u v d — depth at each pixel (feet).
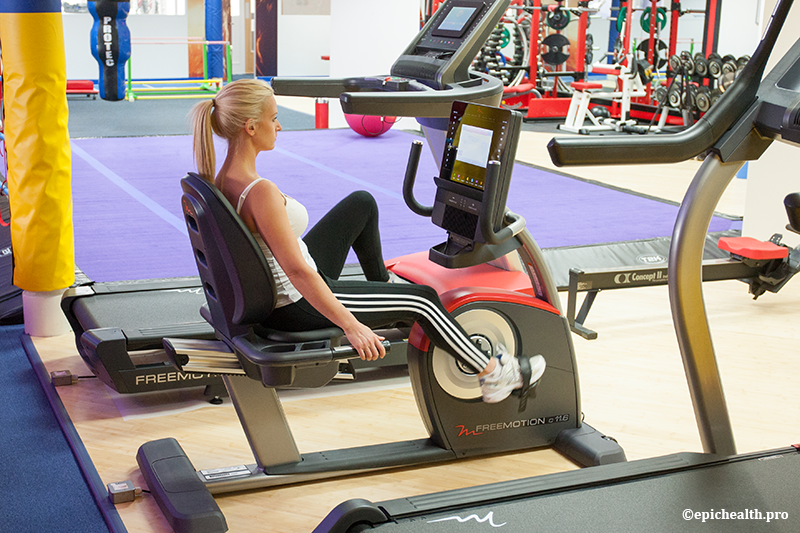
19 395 9.50
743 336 11.79
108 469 7.80
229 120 6.31
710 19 31.19
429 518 5.72
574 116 32.27
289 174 22.25
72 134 27.89
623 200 20.40
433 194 20.49
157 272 13.58
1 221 14.29
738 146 5.97
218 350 6.74
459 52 8.94
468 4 9.46
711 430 6.64
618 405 9.50
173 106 36.86
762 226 15.78
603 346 11.39
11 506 7.12
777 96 5.86
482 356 7.64
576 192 21.27
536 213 18.76
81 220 17.03
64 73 10.65
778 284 13.15
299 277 6.25
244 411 7.36
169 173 22.15
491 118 7.14
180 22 44.78
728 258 13.20
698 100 27.45
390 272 10.16
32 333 11.28
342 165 23.80
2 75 10.57
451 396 7.89
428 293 7.16
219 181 6.53
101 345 8.72
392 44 30.27
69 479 7.64
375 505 5.74
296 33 49.37
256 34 47.34
